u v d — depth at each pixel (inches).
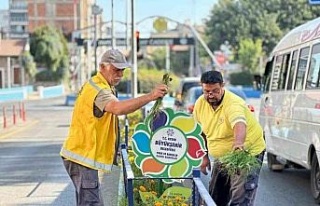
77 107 226.2
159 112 232.4
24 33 3959.2
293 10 2142.0
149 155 234.2
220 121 254.4
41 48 3179.1
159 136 233.8
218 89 251.1
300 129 417.7
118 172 472.7
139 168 256.2
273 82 511.8
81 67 2645.2
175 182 269.3
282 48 495.2
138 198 276.5
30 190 434.3
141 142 234.5
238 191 247.6
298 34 452.4
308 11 1930.4
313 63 398.6
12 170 540.4
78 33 2955.2
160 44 2198.6
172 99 1022.4
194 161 232.8
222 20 3034.0
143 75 2100.1
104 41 1579.7
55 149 724.0
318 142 375.6
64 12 3870.6
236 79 2696.9
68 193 420.5
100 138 226.4
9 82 2987.2
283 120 467.5
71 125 229.0
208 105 258.1
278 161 517.7
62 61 3235.7
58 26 3814.0
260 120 552.4
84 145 225.1
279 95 483.8
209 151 259.6
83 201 227.3
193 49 3243.1
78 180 227.0
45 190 433.7
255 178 248.7
